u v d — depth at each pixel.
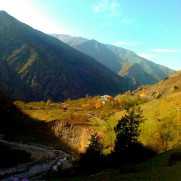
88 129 81.75
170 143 37.59
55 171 47.31
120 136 30.11
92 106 132.88
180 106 64.75
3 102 100.75
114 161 30.11
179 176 13.93
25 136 82.62
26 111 111.69
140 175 16.39
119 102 118.56
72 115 100.62
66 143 82.06
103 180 17.69
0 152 52.84
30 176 42.69
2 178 39.88
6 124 91.56
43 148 74.12
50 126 89.19
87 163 32.72
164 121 53.16
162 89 157.00
